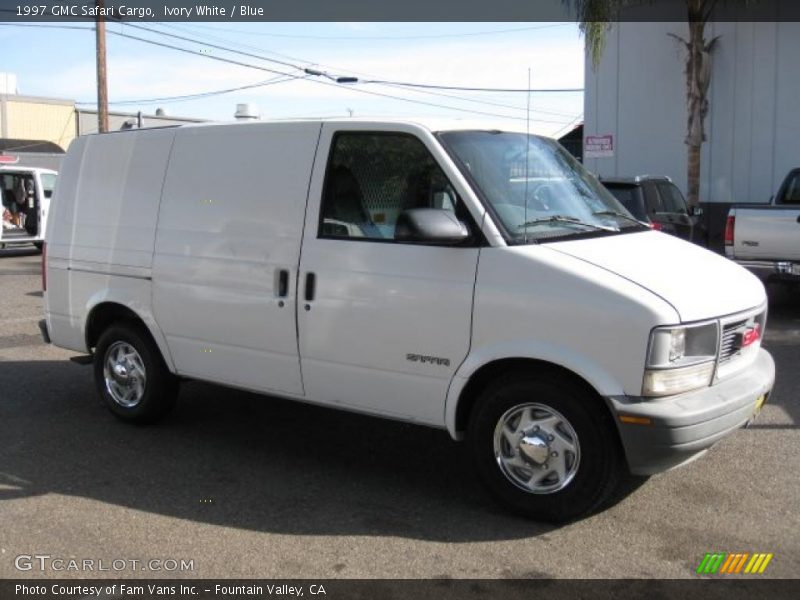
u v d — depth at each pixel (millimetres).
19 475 5156
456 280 4406
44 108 37969
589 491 4168
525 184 4770
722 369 4289
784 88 17562
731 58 17969
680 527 4305
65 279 6359
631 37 18953
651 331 3914
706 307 4129
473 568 3895
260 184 5195
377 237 4711
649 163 19156
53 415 6461
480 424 4430
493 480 4434
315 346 4934
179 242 5578
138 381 6074
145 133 5898
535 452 4281
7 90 40688
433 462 5379
